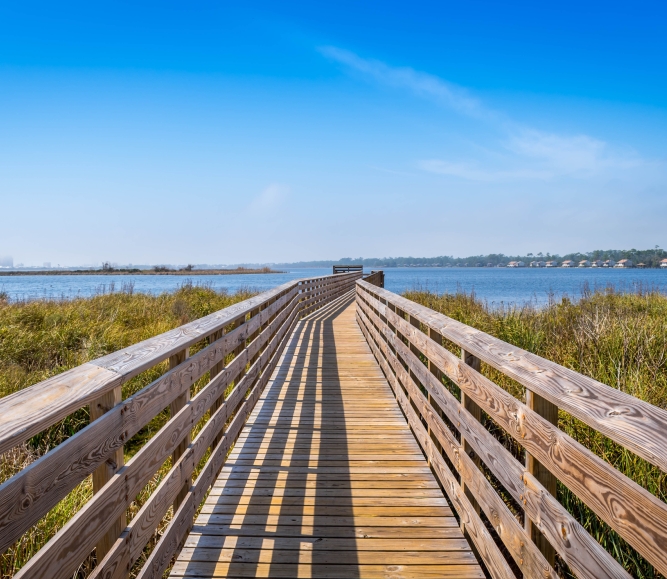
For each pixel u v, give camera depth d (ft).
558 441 5.22
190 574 8.15
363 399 18.74
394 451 13.60
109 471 5.88
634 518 3.89
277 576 8.09
